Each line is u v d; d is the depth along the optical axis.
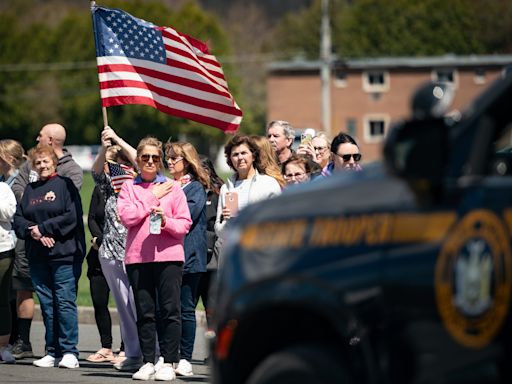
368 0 197.62
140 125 191.75
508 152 13.19
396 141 10.12
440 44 189.88
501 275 10.46
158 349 23.22
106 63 24.95
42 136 24.55
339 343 11.39
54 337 23.89
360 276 10.60
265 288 11.09
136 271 21.47
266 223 11.35
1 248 24.38
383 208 10.66
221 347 11.52
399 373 10.41
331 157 25.42
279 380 11.13
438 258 10.26
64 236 23.30
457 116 10.91
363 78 187.00
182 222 21.39
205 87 25.80
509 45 182.25
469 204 10.39
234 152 21.94
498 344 10.41
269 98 187.75
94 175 24.12
